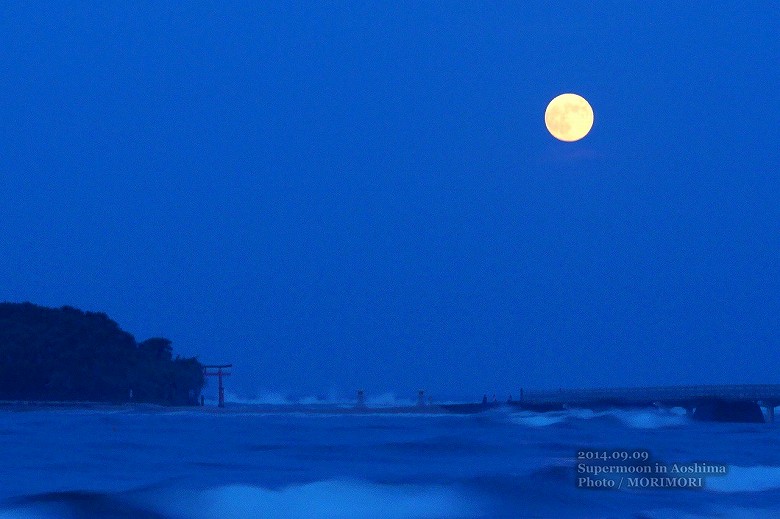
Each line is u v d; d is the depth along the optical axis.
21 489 127.62
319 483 130.88
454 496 123.06
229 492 123.62
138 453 184.25
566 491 125.25
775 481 135.25
